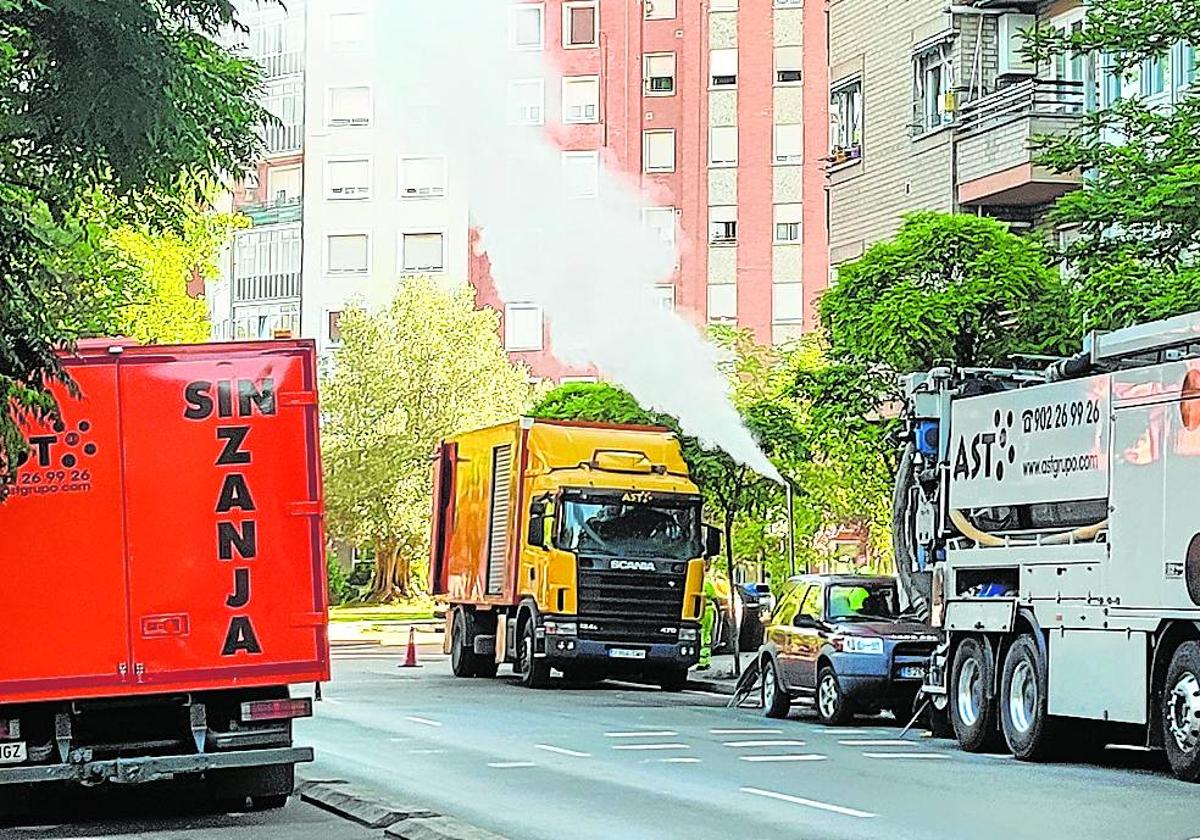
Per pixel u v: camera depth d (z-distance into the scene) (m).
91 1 18.02
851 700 34.22
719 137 108.44
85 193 22.34
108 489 21.08
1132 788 24.22
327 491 97.62
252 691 21.66
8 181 17.88
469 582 51.62
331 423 98.69
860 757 28.66
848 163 57.56
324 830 20.81
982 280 37.41
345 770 26.69
